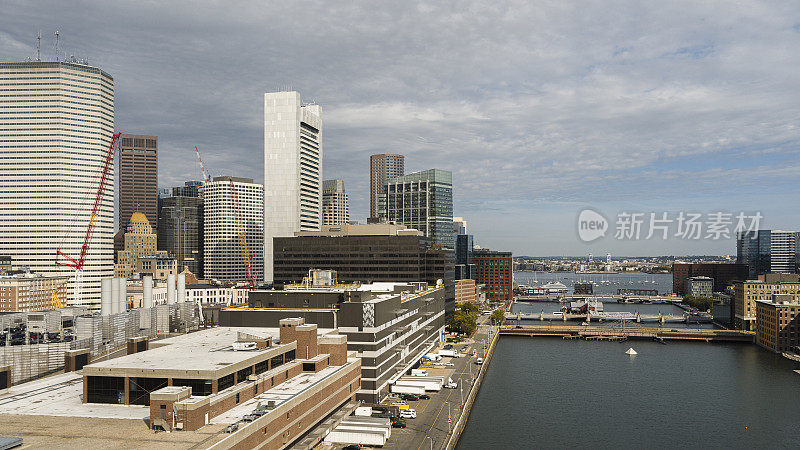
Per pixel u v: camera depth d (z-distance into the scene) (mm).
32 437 96938
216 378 113000
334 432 140750
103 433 98938
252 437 103125
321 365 151375
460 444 163375
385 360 192625
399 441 146750
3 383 161500
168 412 100562
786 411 198000
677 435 172500
